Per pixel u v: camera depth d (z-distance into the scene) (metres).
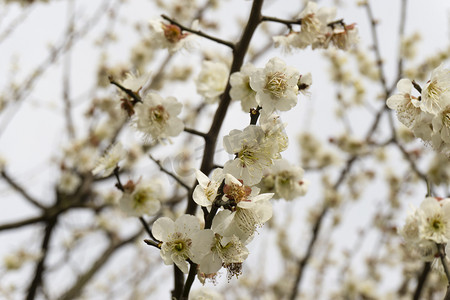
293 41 2.85
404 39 5.59
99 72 6.10
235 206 1.57
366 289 6.33
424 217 2.16
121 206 2.63
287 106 1.85
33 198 6.20
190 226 1.68
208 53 4.11
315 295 7.33
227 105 2.51
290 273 7.39
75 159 6.42
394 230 3.18
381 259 6.94
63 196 6.45
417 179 6.44
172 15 6.66
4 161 6.10
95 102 6.32
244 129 1.71
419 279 3.24
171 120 2.43
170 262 1.66
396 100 1.97
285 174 2.81
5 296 6.09
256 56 5.74
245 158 1.70
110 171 2.66
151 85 6.29
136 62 6.46
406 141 5.55
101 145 6.59
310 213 6.92
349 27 2.86
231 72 2.63
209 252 1.64
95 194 6.66
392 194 6.49
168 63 6.58
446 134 1.86
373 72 6.02
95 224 6.77
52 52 5.88
